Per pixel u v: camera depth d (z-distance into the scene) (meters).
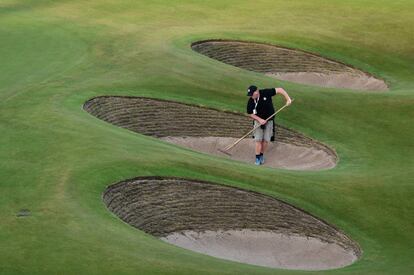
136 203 49.38
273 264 48.22
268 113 60.22
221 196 51.25
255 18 94.69
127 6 96.19
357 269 44.81
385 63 87.50
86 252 40.38
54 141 55.12
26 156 52.44
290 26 92.62
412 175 58.31
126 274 38.47
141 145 56.59
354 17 98.50
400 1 106.19
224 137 66.38
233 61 84.19
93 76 71.25
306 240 50.34
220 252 48.81
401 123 68.75
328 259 48.81
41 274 38.03
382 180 56.88
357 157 62.53
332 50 87.81
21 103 63.38
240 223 51.00
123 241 42.12
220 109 67.06
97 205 46.31
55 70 72.50
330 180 56.22
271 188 53.09
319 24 94.75
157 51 79.06
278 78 84.19
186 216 50.44
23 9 93.19
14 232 42.09
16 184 48.19
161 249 42.22
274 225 51.03
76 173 49.78
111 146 54.84
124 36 83.88
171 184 50.81
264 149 61.53
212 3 99.50
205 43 84.19
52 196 46.59
